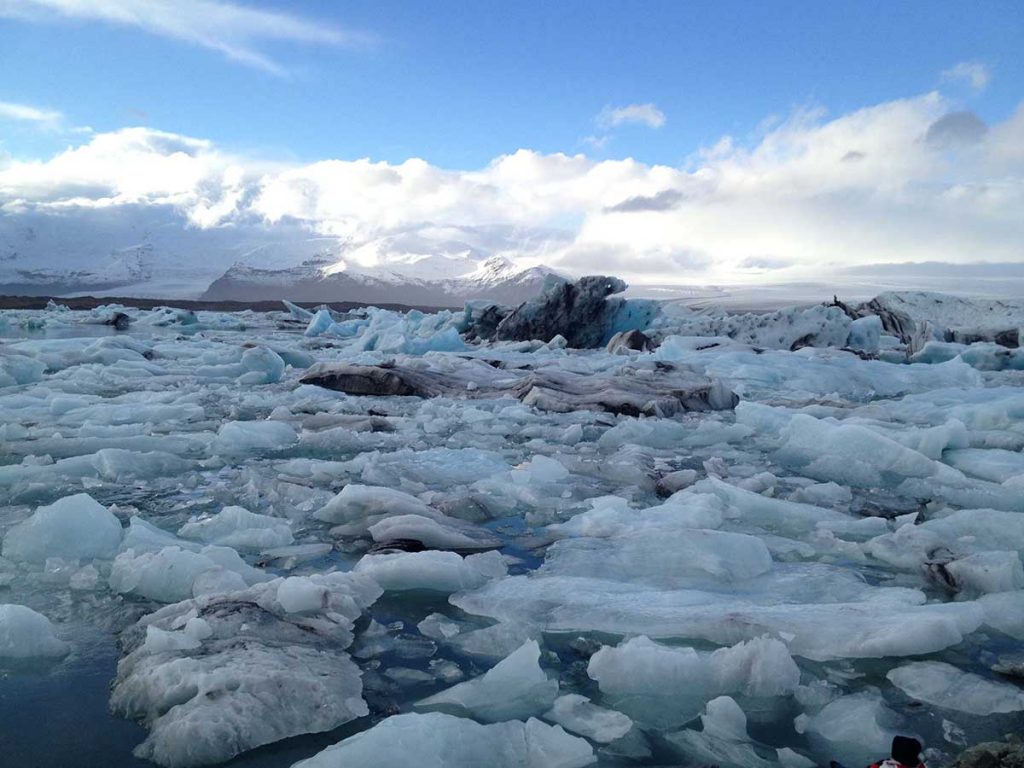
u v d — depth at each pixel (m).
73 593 3.20
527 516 4.63
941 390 11.07
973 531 4.10
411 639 2.80
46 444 6.30
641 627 2.85
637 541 3.81
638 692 2.42
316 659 2.49
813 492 5.20
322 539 4.07
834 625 2.77
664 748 2.10
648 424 7.67
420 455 6.23
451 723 2.05
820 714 2.27
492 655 2.69
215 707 2.09
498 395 10.56
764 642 2.49
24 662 2.54
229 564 3.41
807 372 13.22
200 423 7.96
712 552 3.63
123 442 6.48
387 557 3.45
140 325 33.72
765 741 2.14
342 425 7.84
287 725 2.12
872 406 9.42
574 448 6.93
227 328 35.12
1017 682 2.46
